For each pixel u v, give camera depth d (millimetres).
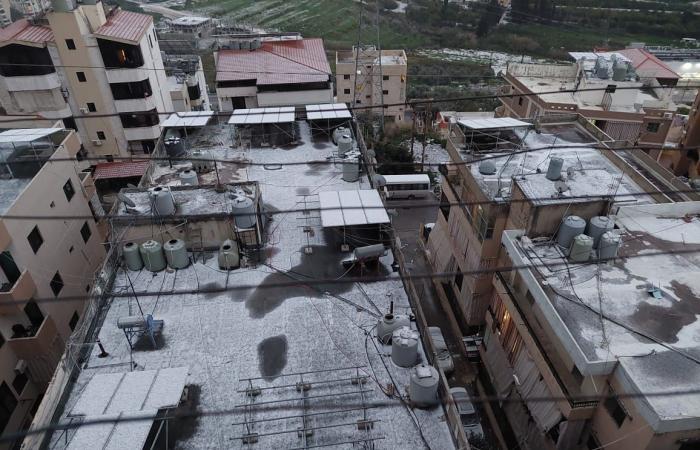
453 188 25906
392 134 50094
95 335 16609
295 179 25391
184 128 28656
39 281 21234
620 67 37406
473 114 57344
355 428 13656
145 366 15516
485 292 22969
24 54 35844
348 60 55344
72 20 35656
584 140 27141
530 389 17922
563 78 42125
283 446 13227
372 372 15266
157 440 13156
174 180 24828
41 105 38344
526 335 17953
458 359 24531
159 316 17312
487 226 21062
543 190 19562
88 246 26406
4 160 22516
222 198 21406
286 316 17344
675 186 24344
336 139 28391
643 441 12820
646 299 15836
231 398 14492
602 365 13586
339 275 19141
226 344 16297
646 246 18047
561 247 18156
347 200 20328
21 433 8414
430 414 14055
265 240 20969
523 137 26781
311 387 14766
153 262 19016
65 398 14297
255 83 42312
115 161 41438
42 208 22188
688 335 14570
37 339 20094
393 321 16078
